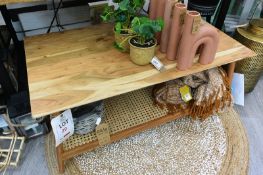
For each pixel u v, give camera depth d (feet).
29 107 3.19
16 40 4.11
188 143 3.60
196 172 3.26
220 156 3.44
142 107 3.67
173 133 3.74
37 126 3.51
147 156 3.42
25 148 3.51
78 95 2.54
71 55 3.06
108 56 3.07
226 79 3.51
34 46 3.19
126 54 3.11
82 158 3.37
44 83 2.65
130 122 3.44
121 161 3.35
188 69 2.95
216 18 4.30
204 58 2.98
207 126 3.86
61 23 4.74
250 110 4.30
